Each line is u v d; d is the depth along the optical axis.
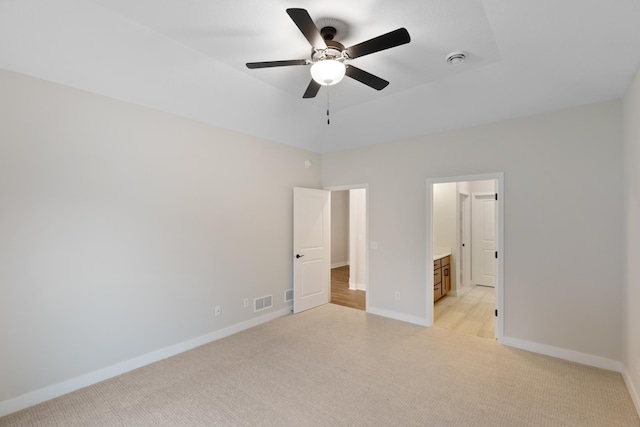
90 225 2.63
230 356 3.12
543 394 2.43
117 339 2.78
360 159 4.60
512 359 3.02
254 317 4.00
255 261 4.02
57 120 2.45
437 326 3.95
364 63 2.74
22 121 2.29
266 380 2.66
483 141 3.52
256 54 2.64
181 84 2.91
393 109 3.67
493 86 2.98
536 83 2.81
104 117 2.71
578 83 2.65
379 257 4.39
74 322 2.54
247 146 3.92
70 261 2.52
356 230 6.10
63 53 2.29
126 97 2.81
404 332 3.74
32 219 2.34
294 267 4.50
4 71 2.23
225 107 3.38
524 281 3.24
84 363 2.59
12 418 2.17
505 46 2.22
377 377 2.70
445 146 3.79
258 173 4.06
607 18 1.71
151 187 3.02
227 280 3.69
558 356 3.05
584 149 2.94
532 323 3.20
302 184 4.71
